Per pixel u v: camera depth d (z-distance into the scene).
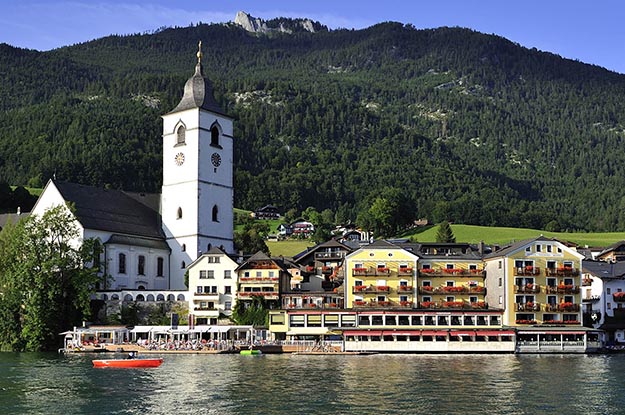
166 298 164.00
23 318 149.00
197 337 155.25
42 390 91.19
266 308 159.12
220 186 183.38
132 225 176.50
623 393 87.00
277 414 76.38
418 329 142.00
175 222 180.12
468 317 147.12
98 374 105.75
